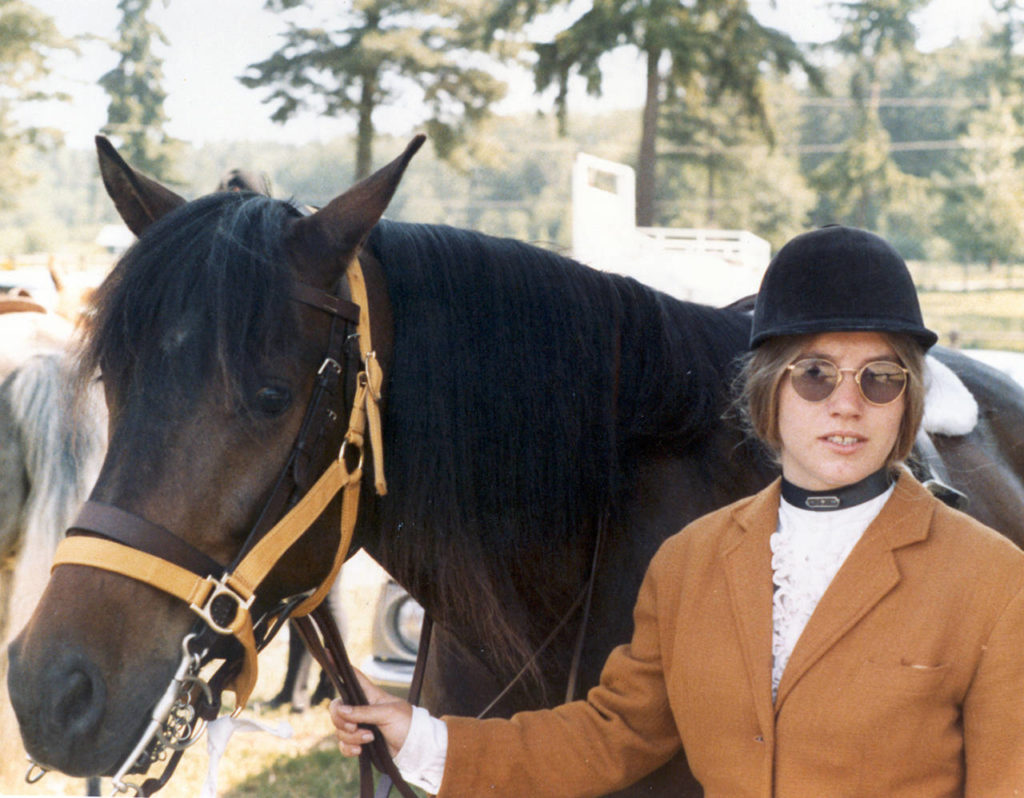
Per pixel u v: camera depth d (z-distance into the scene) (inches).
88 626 48.6
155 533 49.8
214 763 51.4
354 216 54.6
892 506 49.3
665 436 67.8
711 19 621.3
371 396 56.3
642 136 629.3
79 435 61.5
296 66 600.4
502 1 633.6
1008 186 948.0
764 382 51.5
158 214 61.0
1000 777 45.3
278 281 53.1
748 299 89.7
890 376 48.4
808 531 50.3
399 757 56.4
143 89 926.4
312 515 54.1
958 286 1067.3
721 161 852.6
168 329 50.9
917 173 1045.8
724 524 53.9
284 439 52.8
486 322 62.8
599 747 55.8
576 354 64.9
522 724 57.0
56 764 47.8
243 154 1064.8
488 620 62.6
